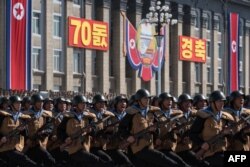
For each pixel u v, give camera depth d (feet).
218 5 457.68
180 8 414.41
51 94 219.61
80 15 351.05
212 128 83.76
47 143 114.11
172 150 100.83
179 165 92.84
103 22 352.28
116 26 371.97
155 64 371.56
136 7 380.99
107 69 362.33
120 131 94.43
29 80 283.38
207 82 446.19
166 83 401.29
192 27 426.51
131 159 95.55
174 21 288.92
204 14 440.86
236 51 426.10
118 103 111.45
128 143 93.56
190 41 418.31
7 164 104.68
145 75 366.43
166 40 398.83
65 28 338.54
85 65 349.61
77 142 101.86
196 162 101.60
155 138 96.94
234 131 84.99
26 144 108.68
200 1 435.94
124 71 374.63
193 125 85.25
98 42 348.79
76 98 103.65
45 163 109.70
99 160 101.50
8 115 104.32
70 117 102.73
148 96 94.17
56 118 111.45
